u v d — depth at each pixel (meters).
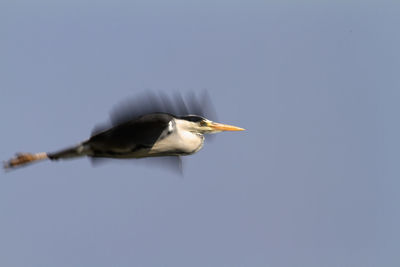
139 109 12.60
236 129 14.53
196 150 14.17
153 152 13.09
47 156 11.91
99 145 12.16
